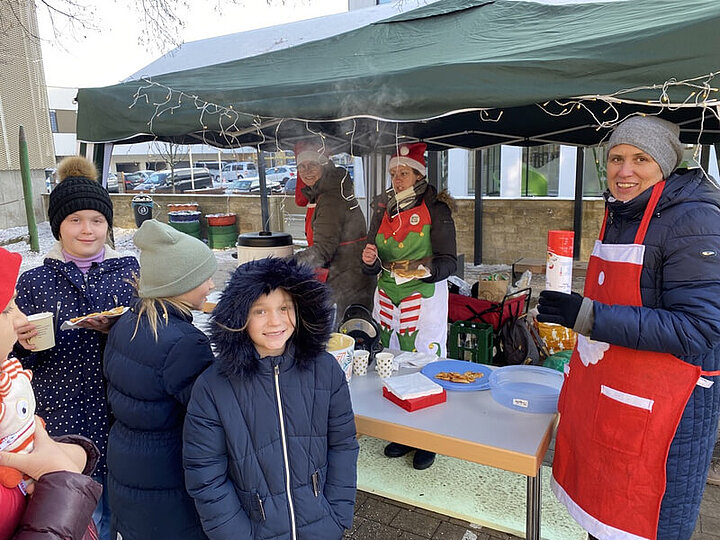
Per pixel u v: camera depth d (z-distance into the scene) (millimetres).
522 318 3359
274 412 1312
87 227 1755
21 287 1720
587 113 3221
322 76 2154
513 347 3191
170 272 1417
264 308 1299
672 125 1368
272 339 1309
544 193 9070
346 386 1424
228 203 9195
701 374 1328
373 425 1672
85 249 1772
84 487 859
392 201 2818
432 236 2764
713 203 1282
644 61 1406
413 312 2834
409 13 2742
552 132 4020
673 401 1340
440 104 1707
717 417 1431
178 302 1455
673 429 1347
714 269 1237
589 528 1505
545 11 2309
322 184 2990
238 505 1304
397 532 2229
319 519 1343
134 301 1531
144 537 1444
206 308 2914
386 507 2408
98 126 2475
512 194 9156
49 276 1745
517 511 2238
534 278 6984
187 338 1387
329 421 1396
